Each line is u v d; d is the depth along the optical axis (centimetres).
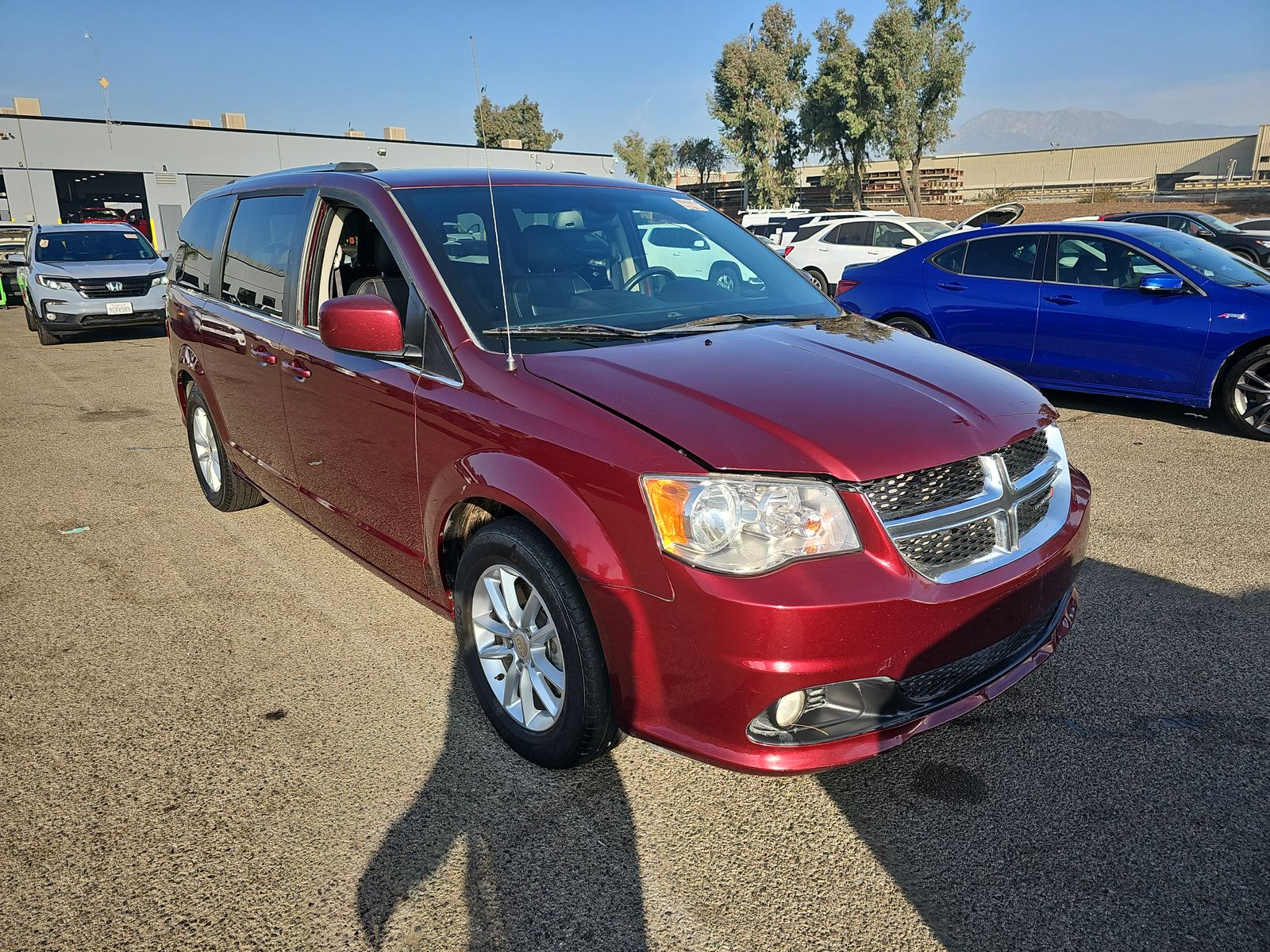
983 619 234
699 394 242
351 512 347
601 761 280
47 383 951
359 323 282
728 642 212
